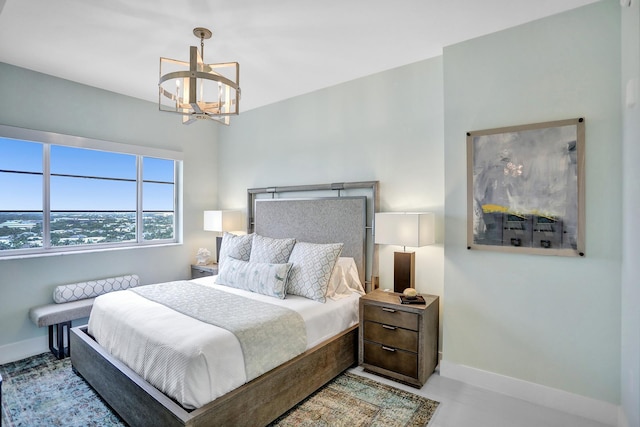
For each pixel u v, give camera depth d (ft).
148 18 7.59
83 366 8.34
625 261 6.59
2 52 9.27
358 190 11.37
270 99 13.37
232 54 9.41
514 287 8.00
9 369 9.30
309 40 8.66
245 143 14.83
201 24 7.86
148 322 7.00
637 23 5.82
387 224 9.30
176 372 5.72
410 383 8.43
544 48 7.64
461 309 8.70
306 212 12.20
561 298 7.45
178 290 9.39
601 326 7.03
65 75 10.82
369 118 11.08
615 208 6.85
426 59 9.91
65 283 11.10
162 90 7.14
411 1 7.02
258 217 13.66
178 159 14.39
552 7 7.25
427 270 9.93
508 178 8.00
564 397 7.41
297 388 7.32
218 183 15.97
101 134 12.02
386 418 7.09
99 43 8.75
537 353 7.73
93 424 6.87
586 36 7.18
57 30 8.10
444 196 9.14
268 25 7.93
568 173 7.31
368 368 9.04
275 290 9.12
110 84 11.60
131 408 6.38
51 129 10.84
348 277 10.50
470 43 8.63
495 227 8.17
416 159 10.14
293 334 7.45
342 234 11.37
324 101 12.19
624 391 6.63
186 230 14.70
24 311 10.23
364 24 7.91
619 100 6.82
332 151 11.98
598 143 7.02
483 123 8.40
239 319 7.13
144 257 13.23
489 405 7.61
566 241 7.33
